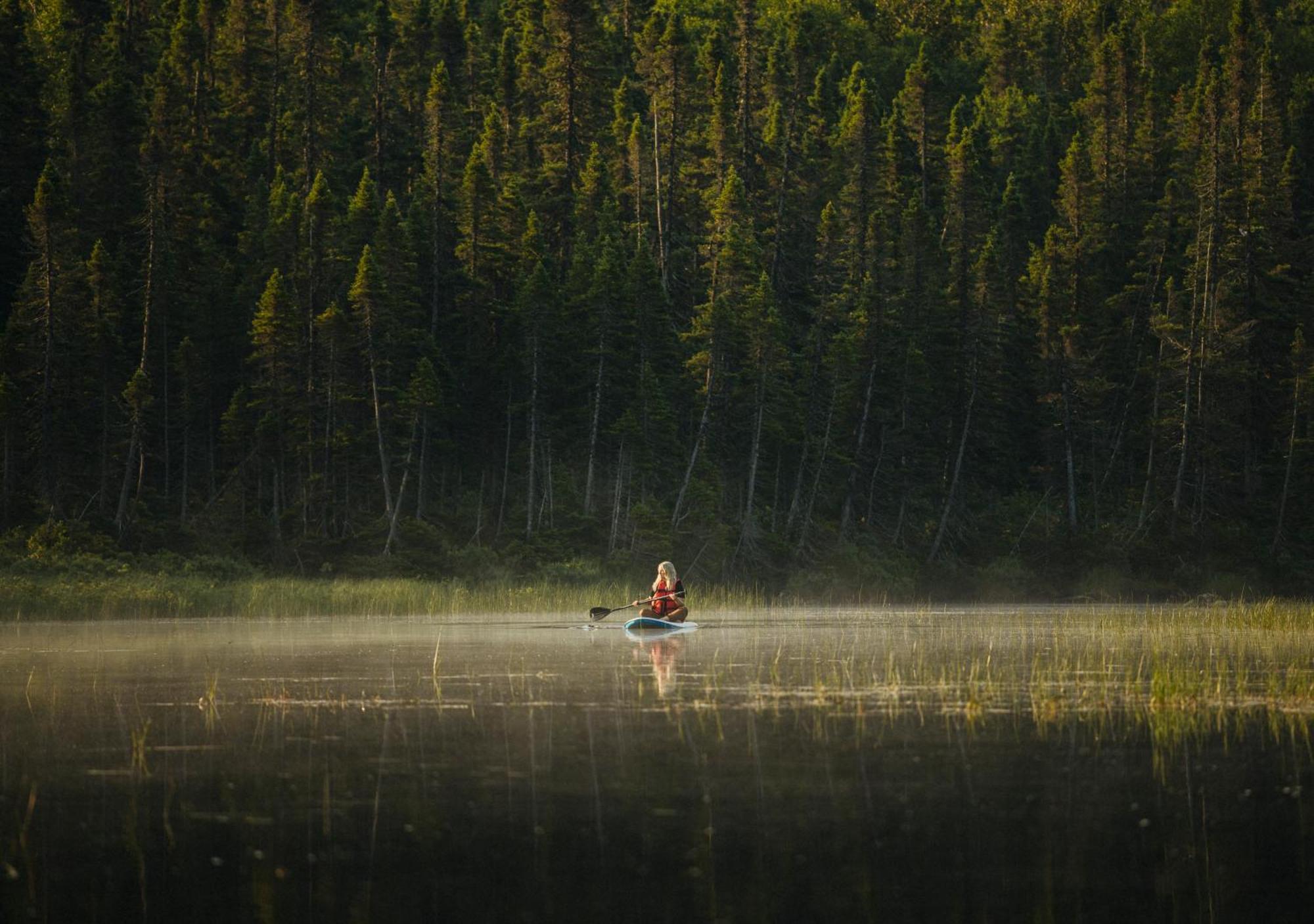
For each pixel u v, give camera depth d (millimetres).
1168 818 37219
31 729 53469
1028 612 172875
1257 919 28969
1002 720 54250
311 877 32281
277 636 111625
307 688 66562
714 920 28828
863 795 40031
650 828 36250
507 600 178125
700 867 32625
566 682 68688
